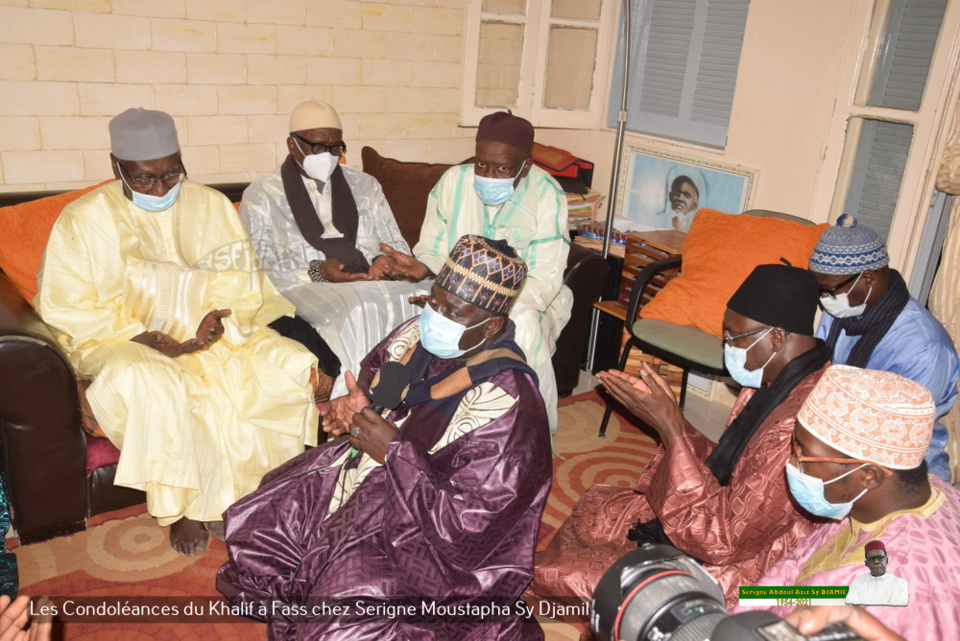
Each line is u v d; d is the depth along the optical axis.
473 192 3.37
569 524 2.44
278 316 3.03
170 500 2.56
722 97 4.12
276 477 2.39
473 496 1.89
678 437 2.00
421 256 3.47
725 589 1.96
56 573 2.50
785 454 1.83
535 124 4.50
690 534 1.96
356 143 4.26
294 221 3.48
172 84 3.62
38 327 2.53
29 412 2.45
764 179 3.87
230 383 2.76
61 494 2.62
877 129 3.55
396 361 2.16
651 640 0.87
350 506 2.08
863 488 1.43
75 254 2.65
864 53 3.40
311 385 3.01
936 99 3.21
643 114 4.57
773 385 2.04
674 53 4.32
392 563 1.94
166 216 2.84
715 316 3.33
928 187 3.31
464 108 4.38
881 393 1.39
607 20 4.44
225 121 3.82
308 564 2.04
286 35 3.85
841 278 2.43
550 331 3.40
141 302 2.72
